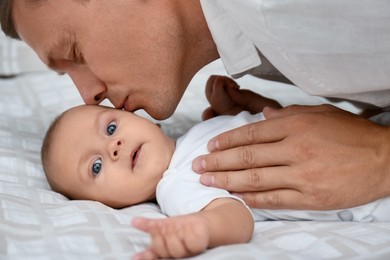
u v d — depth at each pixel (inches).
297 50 37.7
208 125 47.1
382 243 33.6
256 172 39.3
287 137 39.3
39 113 67.1
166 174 43.2
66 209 38.2
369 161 37.9
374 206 39.6
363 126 39.1
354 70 38.1
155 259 31.0
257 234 37.2
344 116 40.0
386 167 37.9
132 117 45.8
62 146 45.7
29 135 57.5
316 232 35.8
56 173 45.6
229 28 42.0
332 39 36.4
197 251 31.3
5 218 35.0
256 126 40.9
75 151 45.2
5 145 52.6
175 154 44.7
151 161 43.9
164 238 30.5
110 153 43.7
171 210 39.8
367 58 37.0
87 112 46.9
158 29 43.1
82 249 32.3
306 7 35.5
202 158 41.4
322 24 36.0
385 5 34.3
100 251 32.2
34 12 43.0
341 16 35.4
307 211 40.2
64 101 72.2
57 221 35.9
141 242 33.7
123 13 42.3
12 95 76.0
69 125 46.4
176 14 43.4
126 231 34.8
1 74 85.6
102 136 45.2
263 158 39.4
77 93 75.3
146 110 46.8
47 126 61.5
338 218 40.5
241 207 36.6
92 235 33.8
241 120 47.0
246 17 38.0
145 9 42.6
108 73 44.2
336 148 38.2
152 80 44.8
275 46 38.2
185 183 40.9
